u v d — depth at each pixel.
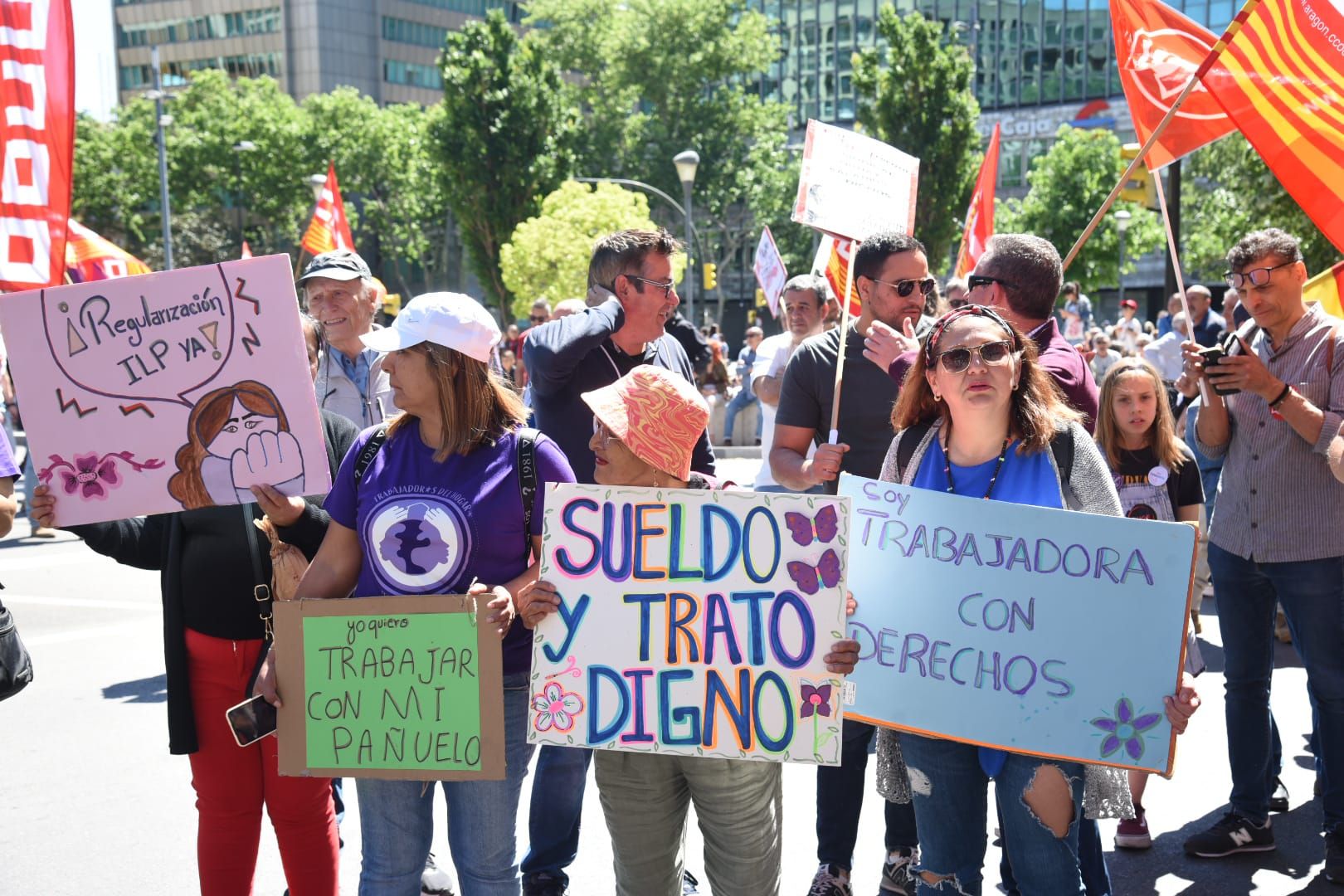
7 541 12.90
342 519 3.12
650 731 2.85
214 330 3.13
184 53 94.00
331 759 2.93
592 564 2.86
